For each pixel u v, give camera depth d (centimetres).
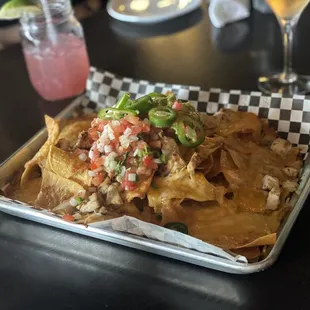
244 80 47
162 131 34
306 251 30
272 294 28
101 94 44
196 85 48
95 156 34
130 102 36
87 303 29
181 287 29
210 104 41
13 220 35
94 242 33
